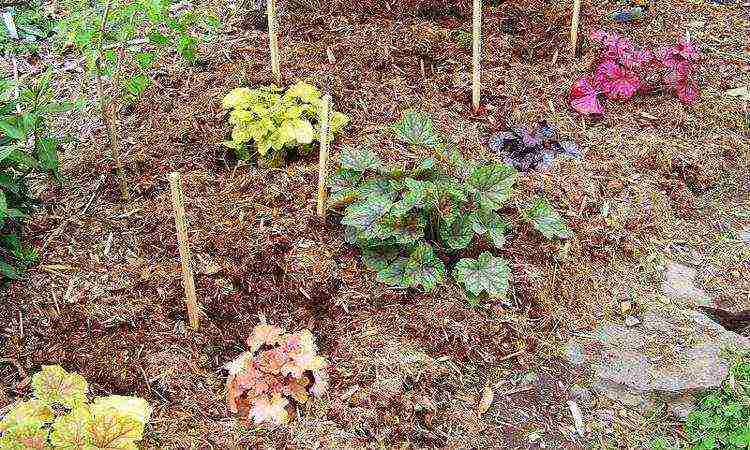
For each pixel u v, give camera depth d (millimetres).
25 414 885
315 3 1737
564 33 1688
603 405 1093
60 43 1655
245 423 1030
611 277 1263
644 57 1548
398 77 1565
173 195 996
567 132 1484
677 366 1122
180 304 1154
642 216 1356
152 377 1066
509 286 1215
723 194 1418
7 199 1188
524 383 1111
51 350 1084
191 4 1772
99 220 1277
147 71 1556
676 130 1509
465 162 1273
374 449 1017
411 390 1079
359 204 1187
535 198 1350
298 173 1346
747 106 1573
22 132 1086
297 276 1192
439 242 1245
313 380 1084
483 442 1040
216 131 1425
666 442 1050
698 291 1247
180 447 998
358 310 1163
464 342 1144
